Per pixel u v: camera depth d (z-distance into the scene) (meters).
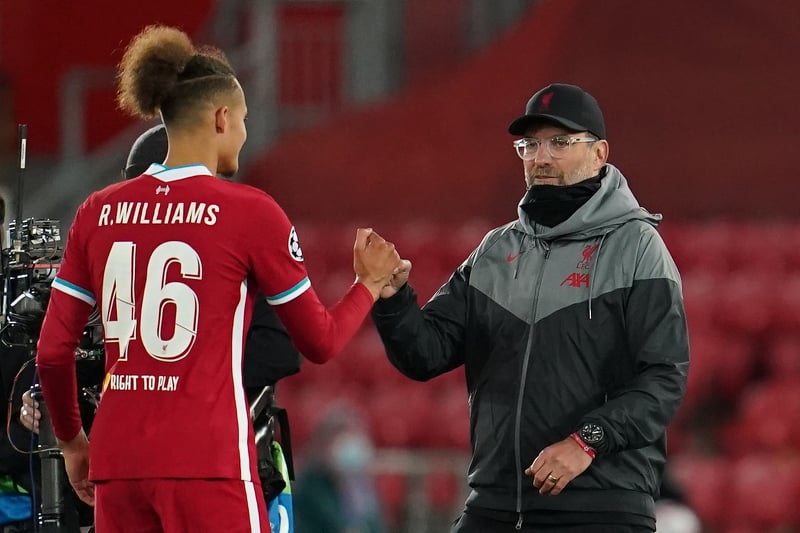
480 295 14.84
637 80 53.88
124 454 12.15
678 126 53.09
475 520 14.63
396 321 14.48
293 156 52.84
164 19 55.06
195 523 12.04
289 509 14.89
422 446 40.44
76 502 15.11
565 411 14.16
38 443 14.70
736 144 52.72
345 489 29.12
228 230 12.30
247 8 52.81
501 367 14.52
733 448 41.19
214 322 12.23
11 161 53.31
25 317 14.65
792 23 54.16
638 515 14.13
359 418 39.56
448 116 54.12
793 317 45.84
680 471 37.78
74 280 12.87
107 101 54.28
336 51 54.91
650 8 54.97
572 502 14.02
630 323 14.11
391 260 13.66
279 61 54.31
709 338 44.84
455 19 57.88
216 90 12.72
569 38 54.69
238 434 12.20
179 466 11.98
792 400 41.62
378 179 52.91
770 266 49.25
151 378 12.20
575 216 14.43
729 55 53.97
